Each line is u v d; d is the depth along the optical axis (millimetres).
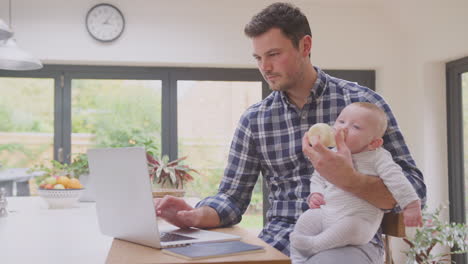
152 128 4965
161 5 4801
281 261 1102
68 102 4855
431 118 4754
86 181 2984
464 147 4566
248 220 4980
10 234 1729
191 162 5004
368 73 5207
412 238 4258
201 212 1556
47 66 4812
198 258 1103
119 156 1267
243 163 1872
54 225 1956
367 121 1567
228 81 5059
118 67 4902
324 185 1631
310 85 1806
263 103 1896
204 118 5031
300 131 1799
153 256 1145
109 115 4914
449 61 4688
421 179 1642
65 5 4676
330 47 5012
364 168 1565
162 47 4793
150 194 1188
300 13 1743
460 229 4117
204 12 4848
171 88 4973
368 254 1519
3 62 3424
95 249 1445
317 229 1568
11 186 4773
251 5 4891
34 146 4828
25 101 4824
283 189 1830
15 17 4617
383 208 1528
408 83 5043
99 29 4691
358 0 4906
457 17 4180
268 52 1701
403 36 5059
